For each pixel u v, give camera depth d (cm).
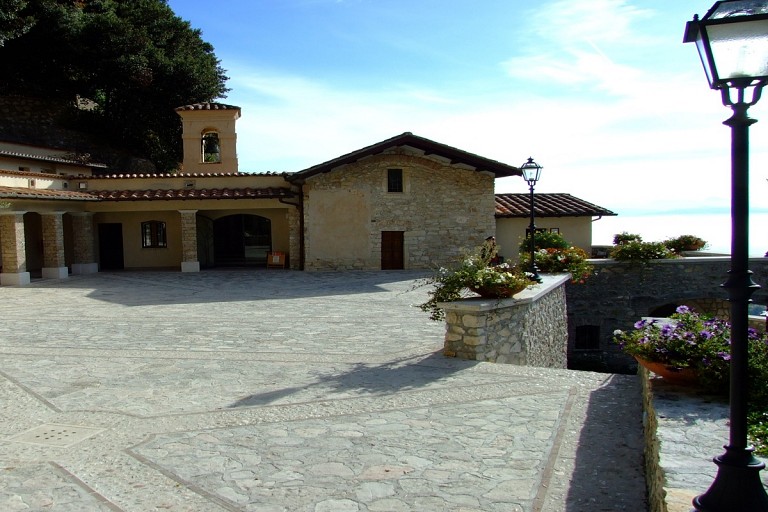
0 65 3152
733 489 269
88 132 3334
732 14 247
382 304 1391
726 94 266
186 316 1237
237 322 1155
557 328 1202
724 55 254
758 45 248
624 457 472
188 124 2658
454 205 2228
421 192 2214
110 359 845
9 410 614
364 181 2195
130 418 583
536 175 1155
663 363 489
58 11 3031
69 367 799
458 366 771
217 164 2664
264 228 2503
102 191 2220
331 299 1486
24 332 1066
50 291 1708
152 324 1139
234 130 2669
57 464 473
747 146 264
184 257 2242
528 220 2341
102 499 412
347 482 433
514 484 427
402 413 585
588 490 416
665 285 1689
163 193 2178
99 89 3381
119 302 1468
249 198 2184
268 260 2325
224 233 2511
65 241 2398
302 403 623
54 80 3288
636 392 645
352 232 2202
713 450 354
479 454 480
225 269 2323
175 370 776
